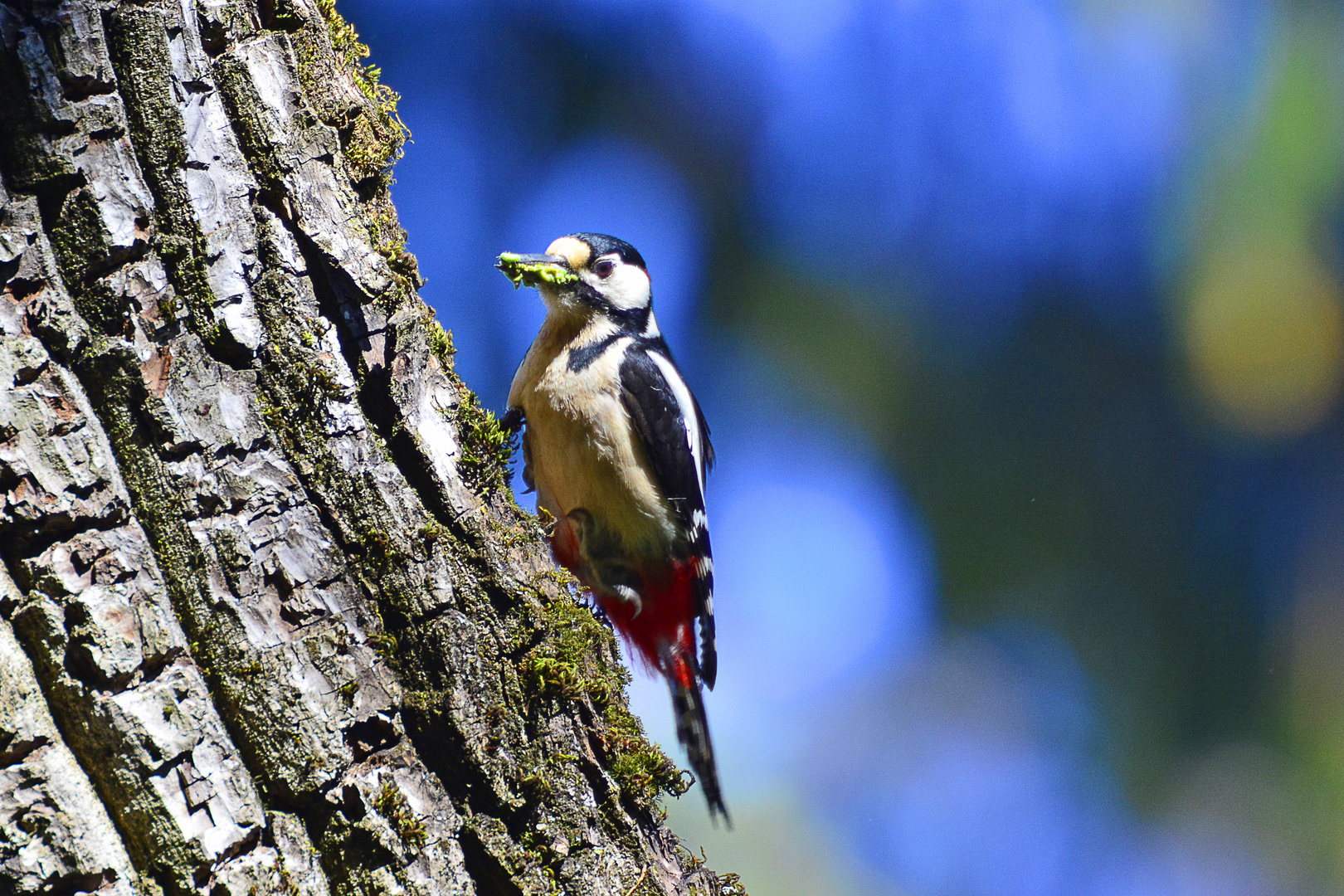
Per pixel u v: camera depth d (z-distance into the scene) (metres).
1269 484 14.42
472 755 5.45
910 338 14.39
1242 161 13.03
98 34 5.00
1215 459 14.44
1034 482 14.71
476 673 5.54
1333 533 14.23
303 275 5.48
